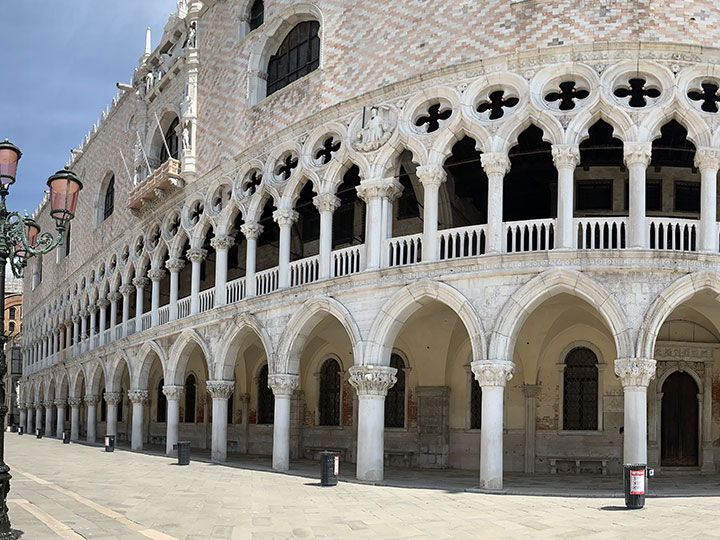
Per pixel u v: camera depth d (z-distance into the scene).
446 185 26.98
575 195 26.06
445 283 20.55
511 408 26.52
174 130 38.31
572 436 25.73
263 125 27.48
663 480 22.39
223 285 29.22
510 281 19.72
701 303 22.58
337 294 23.03
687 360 25.61
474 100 21.09
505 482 21.70
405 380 28.91
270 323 25.73
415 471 25.88
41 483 20.47
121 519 14.04
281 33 28.50
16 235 11.89
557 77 20.33
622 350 18.64
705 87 21.03
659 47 19.75
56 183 12.33
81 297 49.03
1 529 10.81
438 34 22.03
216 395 28.30
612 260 19.00
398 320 21.62
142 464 27.55
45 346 60.88
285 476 22.98
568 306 24.03
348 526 13.52
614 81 19.91
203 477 22.48
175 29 36.38
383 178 22.47
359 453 21.50
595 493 18.38
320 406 32.16
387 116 22.70
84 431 60.06
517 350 26.34
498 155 20.31
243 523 13.78
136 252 38.44
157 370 46.88
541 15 20.58
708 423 25.38
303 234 33.91
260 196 27.33
